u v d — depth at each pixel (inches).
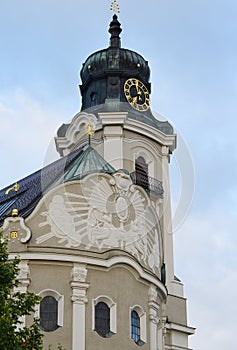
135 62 2972.4
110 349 1947.6
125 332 1983.3
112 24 3107.8
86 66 3004.4
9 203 2439.7
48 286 1956.2
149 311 2062.0
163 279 2245.3
